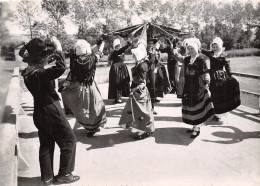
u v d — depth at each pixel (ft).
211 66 18.25
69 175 11.82
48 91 11.10
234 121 18.99
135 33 19.29
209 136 16.43
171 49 22.61
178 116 20.21
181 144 15.40
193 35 21.50
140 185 11.48
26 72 11.01
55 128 11.29
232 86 17.89
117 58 23.97
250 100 25.63
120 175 12.35
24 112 21.50
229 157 13.79
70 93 15.80
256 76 19.21
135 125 15.66
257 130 17.24
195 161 13.51
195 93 15.25
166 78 24.47
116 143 15.72
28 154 14.53
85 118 15.97
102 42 17.49
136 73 15.40
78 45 15.38
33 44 10.84
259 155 13.83
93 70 15.78
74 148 11.78
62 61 10.85
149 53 19.66
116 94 24.12
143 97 15.57
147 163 13.42
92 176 12.34
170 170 12.70
